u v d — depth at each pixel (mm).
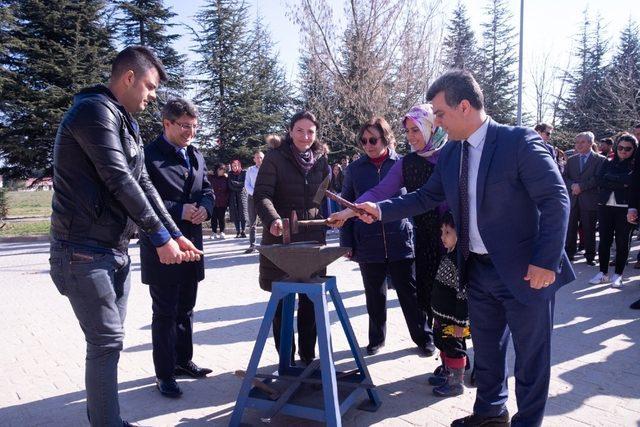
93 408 2449
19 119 18469
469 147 2594
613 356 3920
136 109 2686
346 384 3045
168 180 3408
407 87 12719
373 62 12641
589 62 32531
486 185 2463
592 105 25297
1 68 17672
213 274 7887
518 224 2463
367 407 3148
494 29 33844
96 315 2414
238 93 23516
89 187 2387
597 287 6258
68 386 3600
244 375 3168
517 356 2596
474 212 2602
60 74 18422
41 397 3418
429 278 3654
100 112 2354
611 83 23047
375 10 12688
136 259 9742
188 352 3734
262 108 24250
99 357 2443
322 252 2742
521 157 2381
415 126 3508
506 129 2496
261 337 2889
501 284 2580
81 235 2391
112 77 2602
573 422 2889
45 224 17734
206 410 3197
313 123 3461
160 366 3371
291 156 3449
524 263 2467
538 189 2346
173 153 3477
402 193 3855
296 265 2816
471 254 2721
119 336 2482
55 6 19078
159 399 3354
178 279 3328
